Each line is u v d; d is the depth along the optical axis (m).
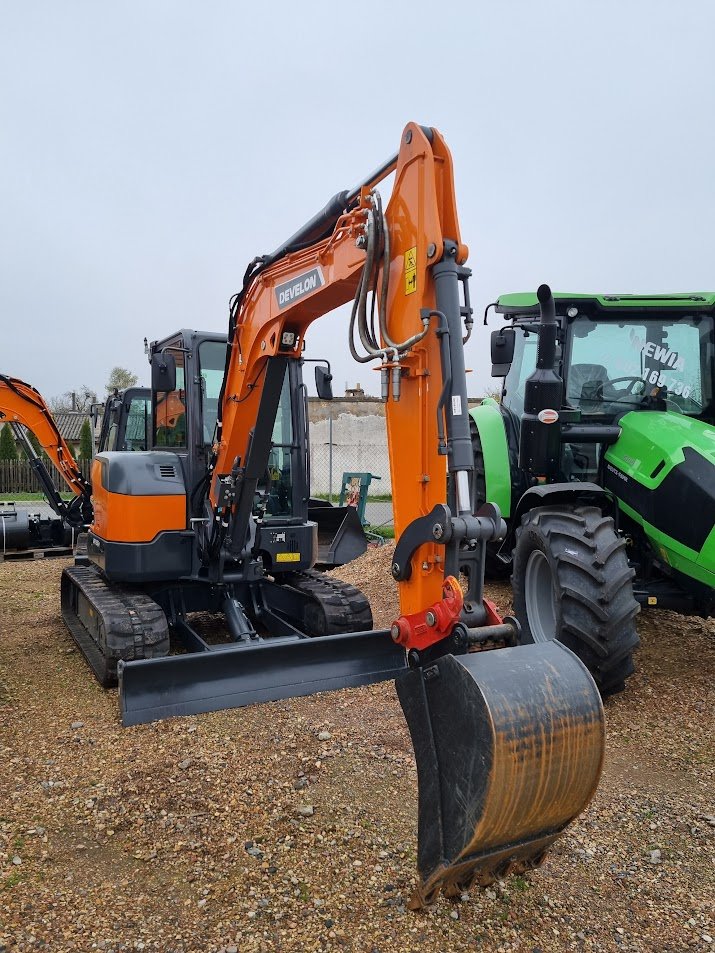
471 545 2.97
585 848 3.21
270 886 2.88
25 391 10.37
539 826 2.56
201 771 3.79
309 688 4.96
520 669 2.57
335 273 4.04
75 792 3.60
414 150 3.29
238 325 5.27
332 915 2.72
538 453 5.45
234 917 2.71
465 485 3.00
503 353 5.66
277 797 3.54
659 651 5.87
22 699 4.92
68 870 2.98
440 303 3.15
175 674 4.61
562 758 2.48
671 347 6.03
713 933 2.71
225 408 5.45
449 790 2.55
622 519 5.58
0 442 25.78
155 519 5.65
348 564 9.89
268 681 4.87
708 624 6.59
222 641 6.30
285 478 6.37
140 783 3.66
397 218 3.44
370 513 18.33
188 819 3.34
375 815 3.38
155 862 3.04
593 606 4.47
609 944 2.63
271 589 6.71
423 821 2.66
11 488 24.64
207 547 5.67
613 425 5.68
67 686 5.19
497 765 2.37
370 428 22.70
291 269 4.55
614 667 4.56
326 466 22.36
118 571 5.65
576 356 6.06
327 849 3.11
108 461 5.73
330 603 5.84
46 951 2.53
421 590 3.16
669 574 5.27
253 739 4.19
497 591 7.48
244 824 3.30
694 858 3.18
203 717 4.54
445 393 3.08
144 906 2.77
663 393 5.96
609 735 4.39
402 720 4.48
